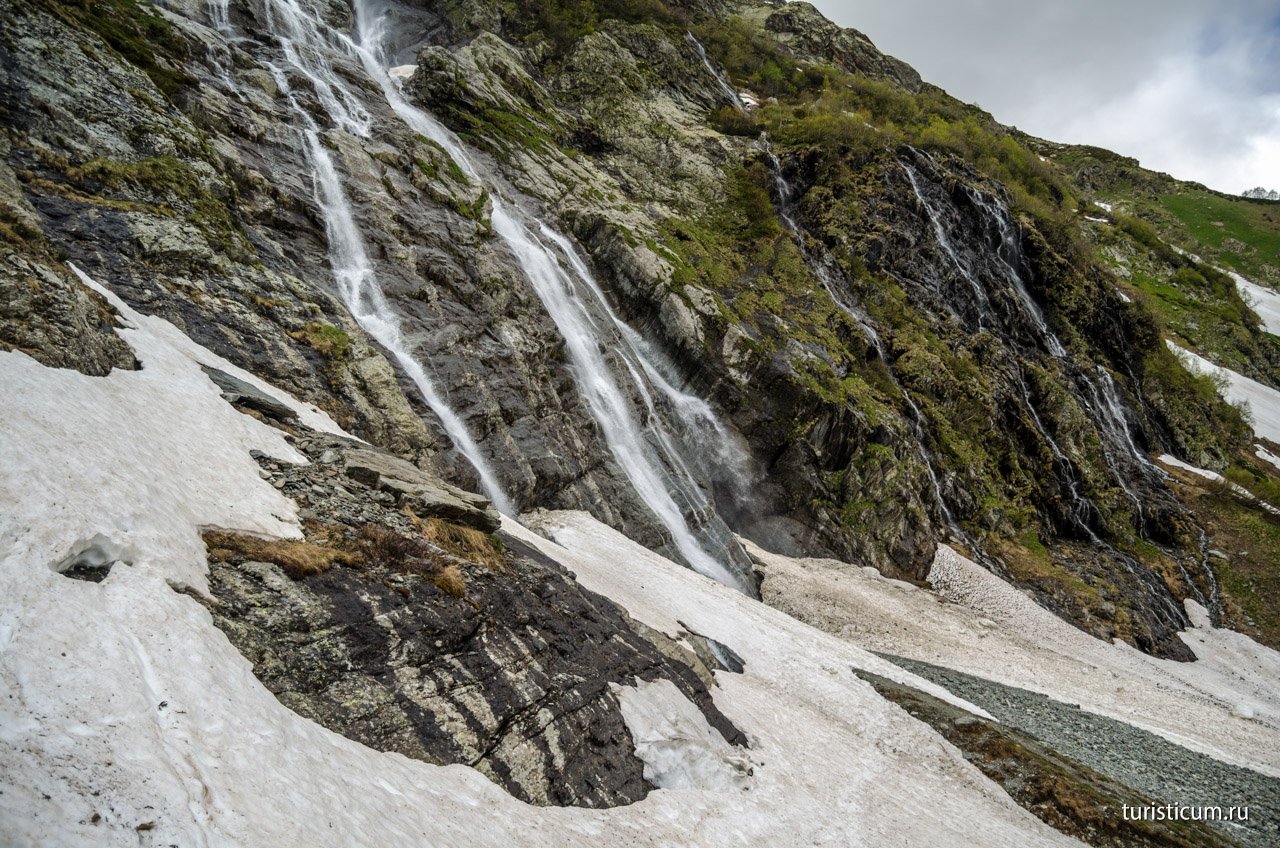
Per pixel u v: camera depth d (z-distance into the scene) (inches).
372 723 364.5
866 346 2169.0
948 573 1695.4
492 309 1369.3
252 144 1202.6
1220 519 2356.1
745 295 2129.7
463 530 622.8
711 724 657.0
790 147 2923.2
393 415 922.7
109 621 272.4
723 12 4798.2
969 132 3946.9
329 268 1114.1
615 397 1590.8
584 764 471.2
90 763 214.2
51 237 672.4
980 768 832.9
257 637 350.6
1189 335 3973.9
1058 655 1491.1
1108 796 803.4
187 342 673.6
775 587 1494.8
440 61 2175.2
